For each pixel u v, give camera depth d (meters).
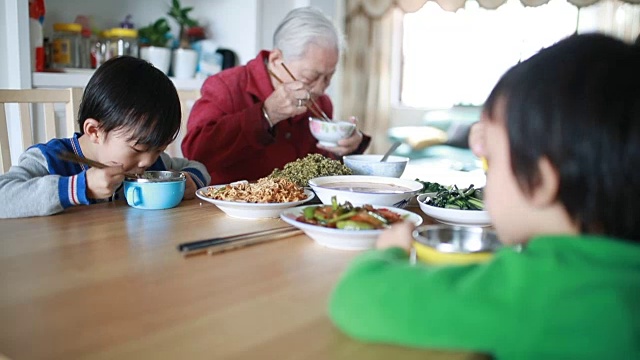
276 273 0.77
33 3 2.56
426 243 0.71
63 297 0.66
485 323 0.53
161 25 3.24
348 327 0.57
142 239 0.92
